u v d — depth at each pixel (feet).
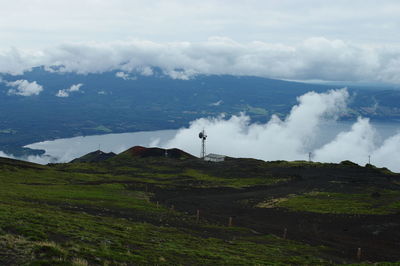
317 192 407.23
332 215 296.92
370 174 535.19
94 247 109.19
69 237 117.70
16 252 88.53
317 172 556.10
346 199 366.63
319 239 225.76
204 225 234.58
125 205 284.20
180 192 408.87
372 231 248.32
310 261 161.07
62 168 583.99
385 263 149.18
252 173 565.12
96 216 206.28
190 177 542.16
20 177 422.00
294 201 359.46
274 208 329.11
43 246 92.43
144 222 214.28
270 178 523.29
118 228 165.99
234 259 134.21
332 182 469.16
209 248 151.94
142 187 420.77
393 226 259.19
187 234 190.19
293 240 216.74
